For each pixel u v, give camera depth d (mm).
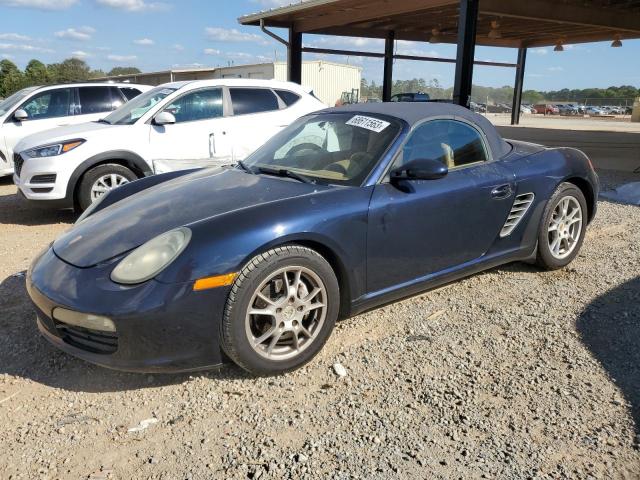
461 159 3770
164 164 6051
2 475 2207
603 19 14891
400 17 17000
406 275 3398
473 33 10992
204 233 2719
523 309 3713
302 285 2924
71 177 6309
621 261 4633
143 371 2648
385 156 3361
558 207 4316
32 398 2768
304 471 2195
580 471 2180
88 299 2619
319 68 38406
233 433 2455
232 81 7363
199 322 2641
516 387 2781
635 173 9727
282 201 3000
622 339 3250
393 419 2537
